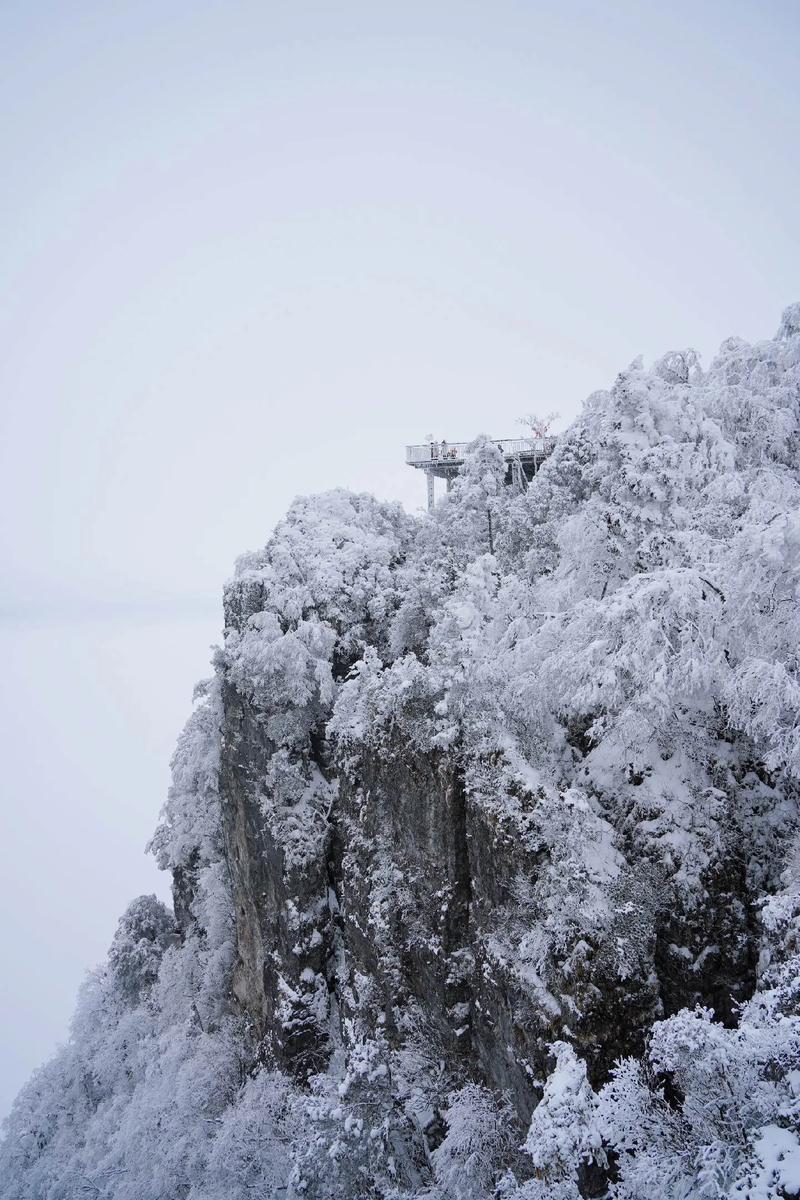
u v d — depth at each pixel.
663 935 20.55
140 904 52.94
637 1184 14.12
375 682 29.92
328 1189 21.48
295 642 34.66
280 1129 29.95
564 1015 19.64
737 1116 13.31
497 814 22.92
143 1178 34.09
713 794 21.78
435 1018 25.28
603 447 28.77
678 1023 14.52
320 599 37.94
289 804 34.41
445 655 26.28
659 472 25.98
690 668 20.55
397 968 26.77
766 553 19.17
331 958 32.56
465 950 24.59
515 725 24.86
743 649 20.91
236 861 37.94
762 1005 15.38
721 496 25.38
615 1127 15.05
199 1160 32.12
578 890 20.17
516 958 21.70
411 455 59.66
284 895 33.19
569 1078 16.09
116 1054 44.28
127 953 50.03
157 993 45.47
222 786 39.31
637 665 21.03
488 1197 20.20
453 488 48.19
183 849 46.25
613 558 27.09
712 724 22.97
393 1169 21.94
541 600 27.97
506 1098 21.89
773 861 21.03
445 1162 21.52
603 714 24.41
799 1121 12.68
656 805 21.84
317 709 35.41
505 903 22.61
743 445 29.69
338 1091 22.95
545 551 33.88
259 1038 34.94
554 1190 15.11
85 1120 45.22
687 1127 14.37
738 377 33.84
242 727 37.06
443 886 25.38
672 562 24.30
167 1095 36.03
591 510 28.23
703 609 20.77
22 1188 43.78
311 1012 31.59
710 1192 12.46
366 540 41.94
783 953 17.58
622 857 21.19
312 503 45.25
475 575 28.09
